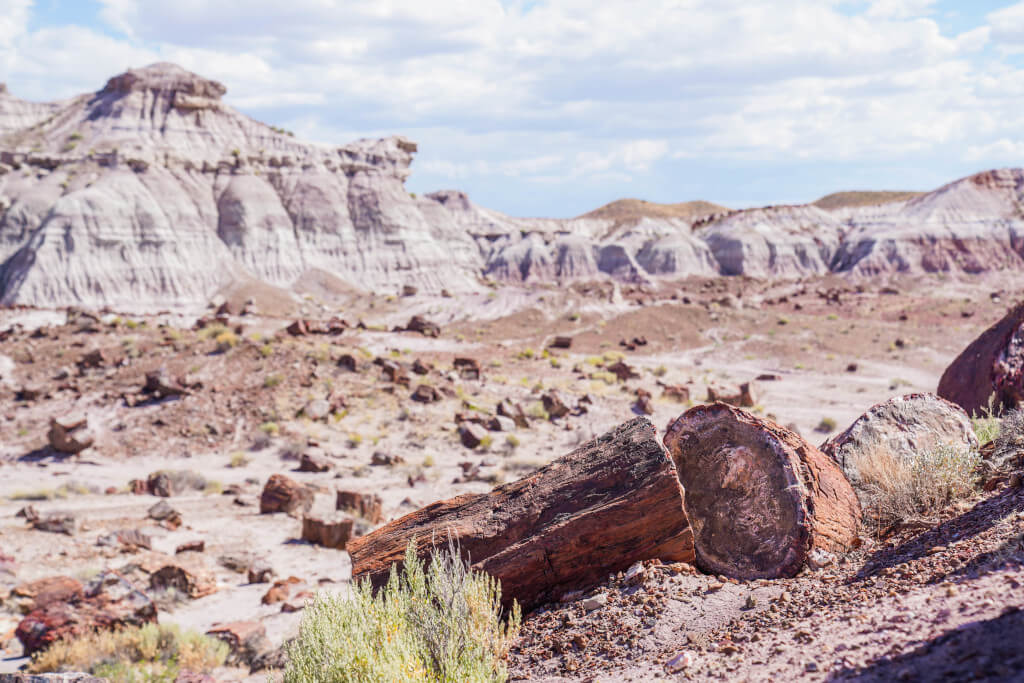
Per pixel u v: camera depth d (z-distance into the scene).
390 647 4.64
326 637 4.84
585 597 5.75
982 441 7.59
